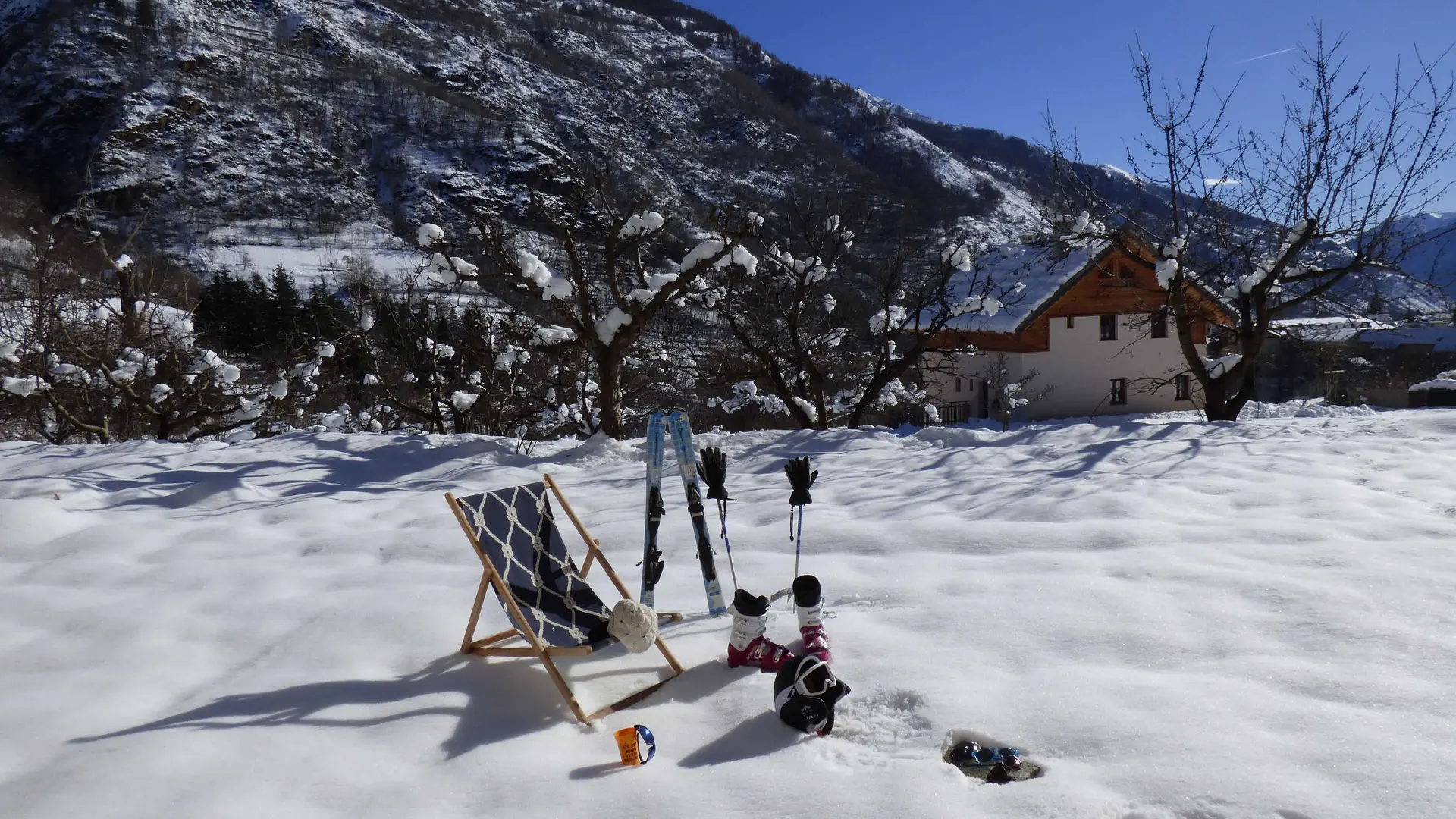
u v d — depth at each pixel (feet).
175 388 57.06
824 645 12.80
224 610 16.70
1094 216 52.85
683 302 51.39
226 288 95.50
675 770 10.46
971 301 55.36
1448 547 16.70
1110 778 9.34
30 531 22.17
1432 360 121.49
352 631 15.15
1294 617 13.51
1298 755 9.47
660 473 14.92
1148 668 12.16
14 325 52.54
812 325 59.47
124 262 55.52
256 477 29.84
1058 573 16.42
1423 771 8.96
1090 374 98.37
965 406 103.50
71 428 60.49
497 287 52.37
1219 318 75.25
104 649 15.01
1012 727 10.66
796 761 10.39
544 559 14.38
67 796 10.00
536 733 11.58
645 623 12.66
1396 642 12.39
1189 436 31.91
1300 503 20.86
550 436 56.39
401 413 64.95
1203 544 17.80
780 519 22.21
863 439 34.04
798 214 55.36
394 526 23.36
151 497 26.94
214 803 9.80
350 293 64.03
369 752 11.03
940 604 15.15
